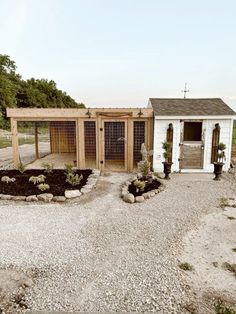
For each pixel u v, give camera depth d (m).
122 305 3.34
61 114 11.30
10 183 8.95
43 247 4.84
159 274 4.03
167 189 8.96
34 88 73.25
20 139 29.34
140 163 9.98
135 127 12.55
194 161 11.67
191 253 4.73
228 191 8.83
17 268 4.13
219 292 3.63
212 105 12.35
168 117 11.05
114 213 6.65
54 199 7.46
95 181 9.38
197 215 6.63
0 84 40.84
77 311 3.22
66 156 15.56
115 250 4.77
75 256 4.54
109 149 14.05
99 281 3.83
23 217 6.31
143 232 5.57
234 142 22.11
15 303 3.35
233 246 5.03
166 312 3.23
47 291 3.59
